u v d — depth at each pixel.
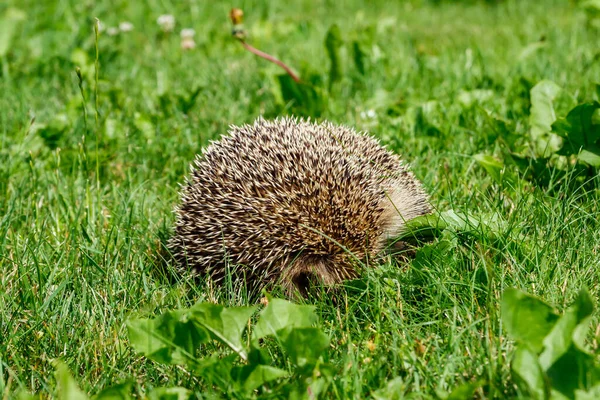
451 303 3.07
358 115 5.51
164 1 10.21
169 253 3.78
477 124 5.01
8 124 5.62
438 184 4.29
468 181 4.30
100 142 5.12
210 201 3.69
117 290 3.39
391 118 5.25
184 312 2.64
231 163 3.73
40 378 2.79
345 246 3.48
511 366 2.38
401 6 11.08
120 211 4.17
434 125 4.90
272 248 3.50
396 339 2.77
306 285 3.60
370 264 3.52
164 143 5.08
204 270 3.67
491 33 8.72
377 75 6.41
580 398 2.12
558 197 3.62
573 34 7.56
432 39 8.52
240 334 2.63
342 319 3.12
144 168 4.73
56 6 9.76
